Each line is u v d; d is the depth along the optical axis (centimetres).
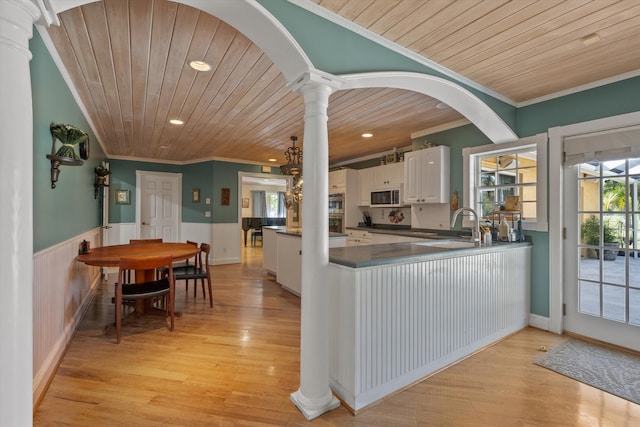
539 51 222
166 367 232
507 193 351
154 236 679
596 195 281
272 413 181
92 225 427
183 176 710
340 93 303
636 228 258
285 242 455
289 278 442
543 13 180
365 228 554
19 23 103
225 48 221
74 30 199
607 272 274
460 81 259
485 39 207
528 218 330
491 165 366
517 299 305
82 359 243
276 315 350
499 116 303
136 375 220
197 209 693
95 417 175
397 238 459
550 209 304
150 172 673
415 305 214
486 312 270
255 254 848
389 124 409
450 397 198
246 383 211
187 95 308
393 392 202
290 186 762
